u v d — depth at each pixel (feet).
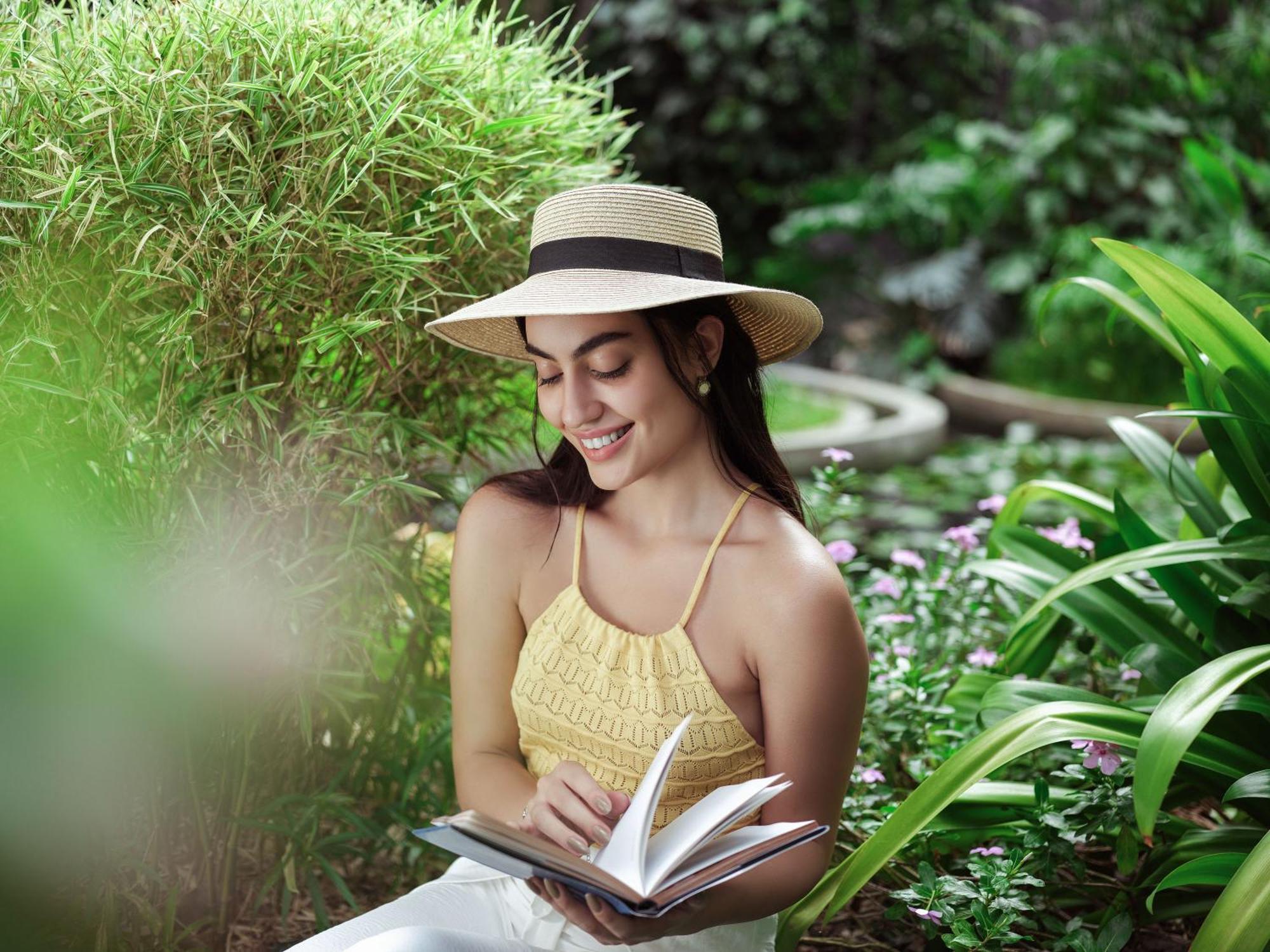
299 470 6.02
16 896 5.30
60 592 4.70
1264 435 6.50
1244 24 30.86
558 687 5.17
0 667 4.62
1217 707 5.26
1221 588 7.09
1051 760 7.45
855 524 16.99
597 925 4.35
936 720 7.65
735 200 37.78
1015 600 9.14
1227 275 27.40
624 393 4.97
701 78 35.70
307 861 6.56
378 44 5.92
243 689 6.01
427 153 5.95
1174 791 6.84
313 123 5.66
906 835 5.57
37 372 5.55
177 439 5.76
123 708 5.25
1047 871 6.03
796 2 35.60
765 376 5.90
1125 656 6.63
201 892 6.55
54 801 5.16
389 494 6.32
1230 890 4.94
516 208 6.43
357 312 5.91
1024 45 36.81
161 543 5.59
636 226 5.03
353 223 5.93
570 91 7.04
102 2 5.71
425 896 5.10
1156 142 32.58
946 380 31.42
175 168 5.51
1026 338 32.32
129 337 5.72
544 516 5.53
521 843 4.01
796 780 4.95
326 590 6.33
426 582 7.22
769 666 4.99
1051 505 16.53
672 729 5.00
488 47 6.37
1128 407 27.58
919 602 9.37
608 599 5.30
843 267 36.27
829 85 36.58
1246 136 30.19
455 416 6.93
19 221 5.46
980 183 33.96
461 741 5.58
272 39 5.65
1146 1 32.71
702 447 5.29
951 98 37.24
